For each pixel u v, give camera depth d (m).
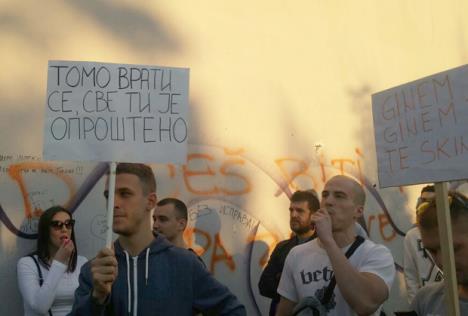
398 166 2.88
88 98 2.69
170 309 2.46
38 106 4.70
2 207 4.48
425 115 2.75
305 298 3.04
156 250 2.55
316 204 4.54
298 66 5.61
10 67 4.66
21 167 4.57
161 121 2.72
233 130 5.26
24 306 4.14
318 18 5.77
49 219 4.23
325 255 3.12
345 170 5.65
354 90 5.82
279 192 5.34
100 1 4.99
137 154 2.67
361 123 5.80
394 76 6.06
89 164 4.75
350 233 3.17
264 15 5.54
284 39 5.59
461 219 2.55
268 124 5.39
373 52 5.98
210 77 5.25
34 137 4.65
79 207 4.68
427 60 6.30
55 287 3.91
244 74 5.38
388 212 5.81
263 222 5.24
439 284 2.71
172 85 2.75
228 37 5.38
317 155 5.55
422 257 4.75
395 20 6.18
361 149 5.76
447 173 2.61
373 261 3.04
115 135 2.68
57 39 4.82
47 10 4.82
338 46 5.82
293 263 3.23
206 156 5.13
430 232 2.67
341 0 5.90
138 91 2.72
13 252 4.46
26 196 4.55
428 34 6.35
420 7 6.36
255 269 5.14
